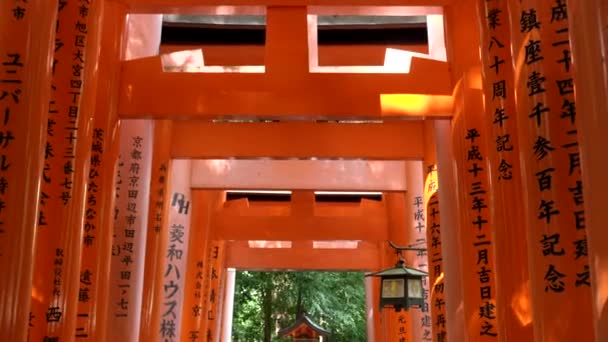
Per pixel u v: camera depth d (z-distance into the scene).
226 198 16.23
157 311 9.35
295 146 10.02
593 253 3.45
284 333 19.17
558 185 4.55
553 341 4.40
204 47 12.11
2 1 4.71
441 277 8.96
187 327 13.23
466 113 7.20
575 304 4.39
